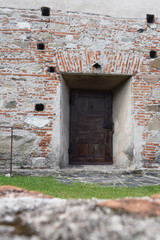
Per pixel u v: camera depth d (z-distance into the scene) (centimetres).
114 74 500
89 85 593
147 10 520
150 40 514
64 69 490
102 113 633
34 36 490
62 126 508
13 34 487
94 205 173
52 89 487
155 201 186
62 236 131
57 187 349
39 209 174
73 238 129
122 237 129
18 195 215
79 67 493
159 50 514
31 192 230
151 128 501
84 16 502
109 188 354
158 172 481
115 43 505
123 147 542
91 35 502
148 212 161
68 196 300
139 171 481
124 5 515
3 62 484
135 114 500
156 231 136
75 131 617
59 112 485
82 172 477
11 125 477
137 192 329
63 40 495
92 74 500
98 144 623
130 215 157
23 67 485
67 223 145
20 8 491
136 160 492
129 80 516
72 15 500
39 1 494
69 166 558
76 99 625
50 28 493
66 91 566
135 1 519
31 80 485
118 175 471
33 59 488
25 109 481
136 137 496
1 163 473
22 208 176
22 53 486
